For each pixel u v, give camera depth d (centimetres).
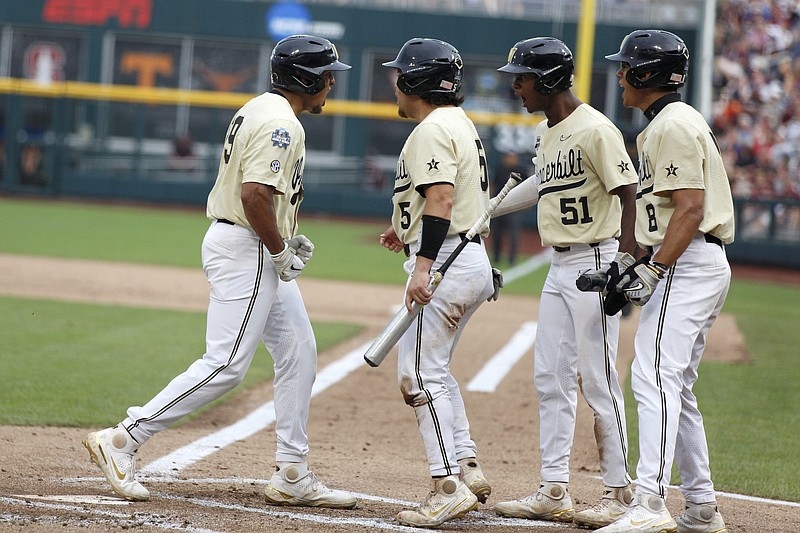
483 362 3219
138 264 5481
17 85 9394
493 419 2472
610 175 1512
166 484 1661
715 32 9300
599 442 1580
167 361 2916
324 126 10012
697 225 1416
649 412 1440
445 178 1468
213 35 10056
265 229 1497
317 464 1927
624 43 1528
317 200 9412
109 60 10131
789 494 1853
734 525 1591
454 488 1490
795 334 4184
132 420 1519
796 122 8794
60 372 2667
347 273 5544
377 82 9994
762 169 8506
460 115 1554
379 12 9888
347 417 2417
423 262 1473
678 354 1460
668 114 1457
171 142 10131
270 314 1612
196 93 9381
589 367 1564
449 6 9906
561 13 9725
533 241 8525
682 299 1470
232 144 1546
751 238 7531
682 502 1784
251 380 2742
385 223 9281
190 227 7831
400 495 1700
